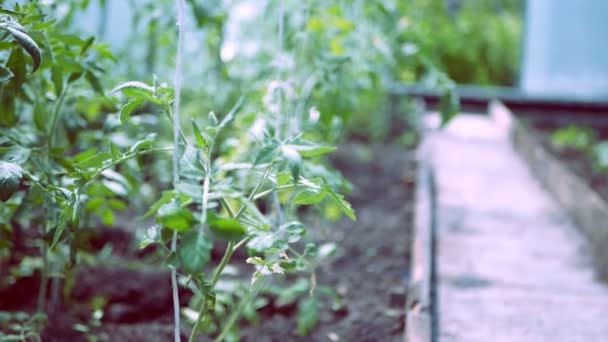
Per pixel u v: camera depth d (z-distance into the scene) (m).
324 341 2.93
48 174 2.53
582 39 8.17
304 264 2.49
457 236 3.97
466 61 10.05
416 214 3.91
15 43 2.35
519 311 3.23
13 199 2.68
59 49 2.53
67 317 2.88
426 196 4.17
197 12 3.15
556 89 8.33
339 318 3.07
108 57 2.59
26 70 2.43
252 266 3.36
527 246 3.88
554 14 8.23
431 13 9.23
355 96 3.32
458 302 3.29
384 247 3.65
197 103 3.84
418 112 6.59
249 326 2.99
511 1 10.98
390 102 6.48
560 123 8.12
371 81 3.38
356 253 3.58
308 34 3.23
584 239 3.98
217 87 3.81
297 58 3.23
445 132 6.96
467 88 9.05
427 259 3.44
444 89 3.25
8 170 2.29
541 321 3.17
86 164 2.33
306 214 3.88
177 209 1.98
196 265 1.89
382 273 3.42
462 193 4.68
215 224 1.97
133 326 2.91
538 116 8.24
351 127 6.03
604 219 3.69
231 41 3.71
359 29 3.43
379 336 2.97
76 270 3.03
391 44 3.49
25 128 2.66
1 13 2.32
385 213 4.11
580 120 8.12
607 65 8.12
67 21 2.99
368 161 5.06
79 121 2.75
